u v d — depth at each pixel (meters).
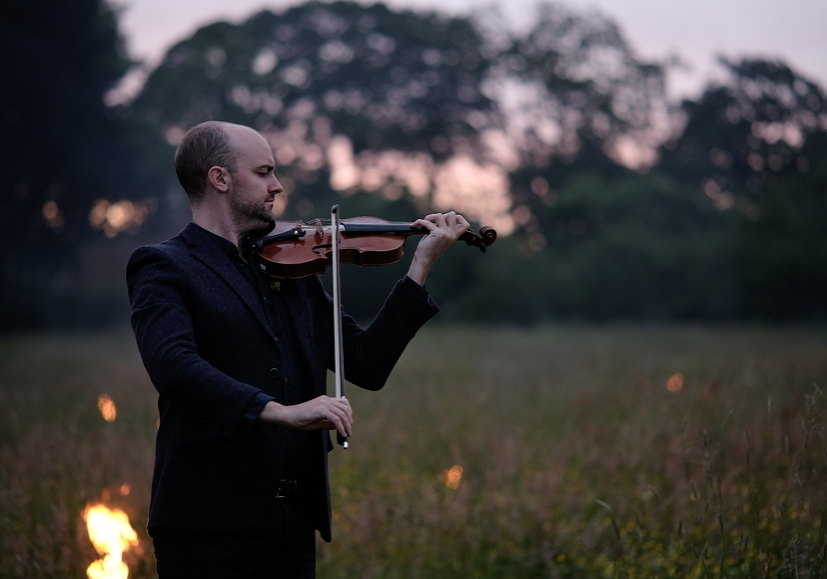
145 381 11.13
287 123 55.00
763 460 5.23
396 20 56.09
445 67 56.34
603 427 7.77
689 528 4.42
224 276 2.84
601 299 38.88
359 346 3.08
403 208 46.84
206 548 2.73
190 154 2.95
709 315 37.50
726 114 56.47
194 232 2.91
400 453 7.16
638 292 38.44
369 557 4.87
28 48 33.47
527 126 58.28
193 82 52.25
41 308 35.84
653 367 14.53
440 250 3.11
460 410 9.54
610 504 5.39
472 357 18.69
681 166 57.09
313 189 54.69
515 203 57.19
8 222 35.62
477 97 56.53
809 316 36.41
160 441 2.85
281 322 2.94
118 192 37.91
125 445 5.66
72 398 8.47
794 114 55.59
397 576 4.69
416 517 5.29
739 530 4.25
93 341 26.70
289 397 2.86
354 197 48.91
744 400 6.55
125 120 37.69
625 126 58.19
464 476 6.35
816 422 3.65
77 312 36.78
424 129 56.81
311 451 2.93
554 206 49.69
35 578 4.19
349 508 5.60
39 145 34.88
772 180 45.59
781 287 36.16
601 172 56.97
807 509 4.22
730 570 4.06
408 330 3.04
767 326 34.72
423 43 56.12
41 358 17.72
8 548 4.31
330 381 11.33
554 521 5.26
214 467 2.75
